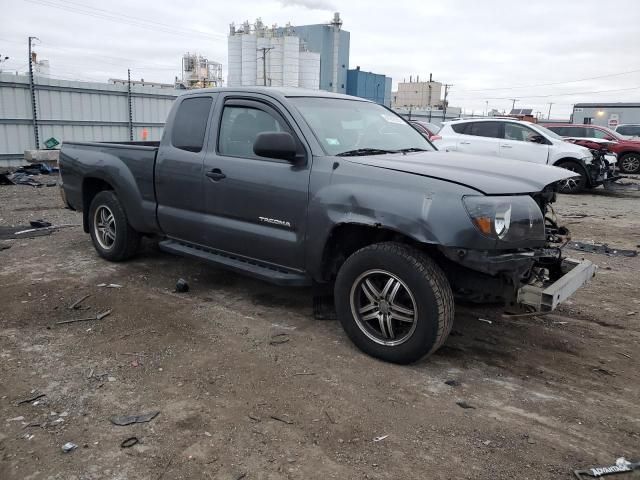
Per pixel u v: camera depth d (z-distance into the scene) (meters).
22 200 10.80
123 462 2.75
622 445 2.98
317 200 4.02
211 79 54.66
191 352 3.99
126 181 5.73
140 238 6.16
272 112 4.51
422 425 3.12
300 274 4.34
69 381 3.55
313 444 2.92
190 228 5.12
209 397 3.37
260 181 4.40
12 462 2.74
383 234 4.04
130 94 19.55
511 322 4.73
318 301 5.07
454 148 14.03
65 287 5.36
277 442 2.93
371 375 3.70
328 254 4.15
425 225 3.49
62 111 17.72
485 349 4.18
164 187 5.31
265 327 4.49
